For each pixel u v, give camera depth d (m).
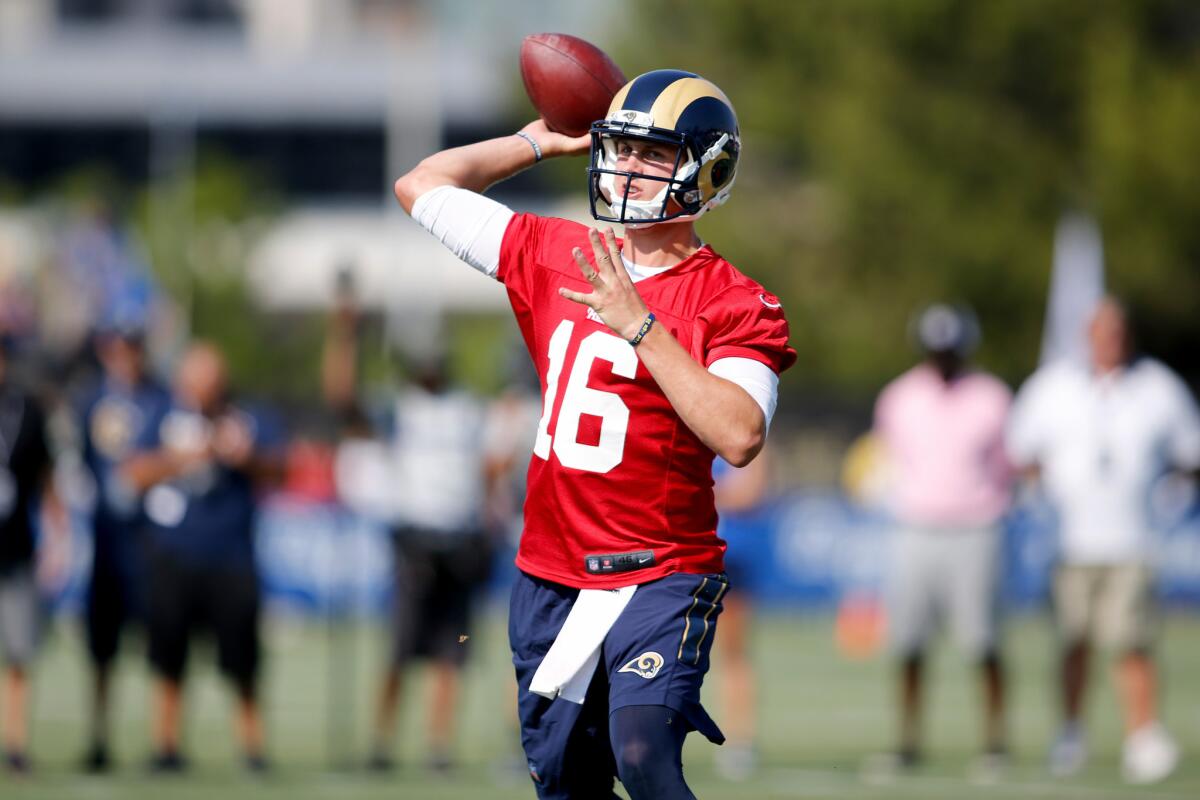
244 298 116.31
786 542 69.31
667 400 14.43
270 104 162.75
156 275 113.25
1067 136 88.62
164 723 30.84
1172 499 67.44
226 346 113.06
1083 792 28.20
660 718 14.03
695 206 14.82
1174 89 83.81
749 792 28.11
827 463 94.56
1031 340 87.69
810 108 91.12
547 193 158.38
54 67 163.50
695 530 14.71
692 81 14.90
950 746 35.03
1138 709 30.92
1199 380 89.56
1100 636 31.56
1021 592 67.06
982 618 32.00
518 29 106.75
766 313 14.48
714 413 13.67
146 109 162.88
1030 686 46.66
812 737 36.16
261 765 31.06
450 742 31.47
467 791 28.48
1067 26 87.62
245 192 119.44
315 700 42.41
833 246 93.06
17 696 30.08
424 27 153.00
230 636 30.83
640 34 97.19
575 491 14.59
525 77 16.36
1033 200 87.44
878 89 88.38
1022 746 35.00
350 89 162.88
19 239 126.12
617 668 14.33
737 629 31.47
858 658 53.34
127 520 31.22
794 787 28.73
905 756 32.12
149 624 30.73
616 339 14.50
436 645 31.62
